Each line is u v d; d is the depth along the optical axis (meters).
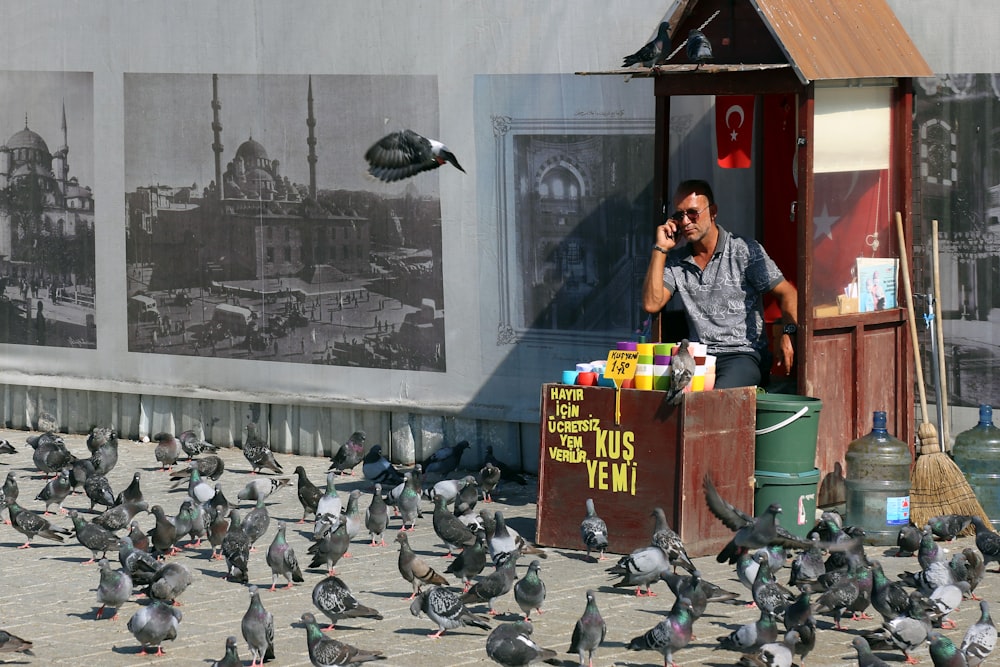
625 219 14.13
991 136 12.67
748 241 12.38
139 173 16.94
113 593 10.22
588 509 11.46
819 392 12.02
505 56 14.62
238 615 10.31
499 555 10.47
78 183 17.34
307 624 8.84
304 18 15.71
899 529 11.59
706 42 11.70
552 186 14.51
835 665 8.87
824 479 12.12
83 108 17.19
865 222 12.48
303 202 15.95
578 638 8.77
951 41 12.80
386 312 15.59
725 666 8.92
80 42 17.09
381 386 15.72
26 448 17.23
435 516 11.88
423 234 15.27
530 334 14.77
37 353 17.92
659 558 10.20
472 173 14.94
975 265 12.81
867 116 12.40
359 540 12.51
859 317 12.24
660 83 12.32
